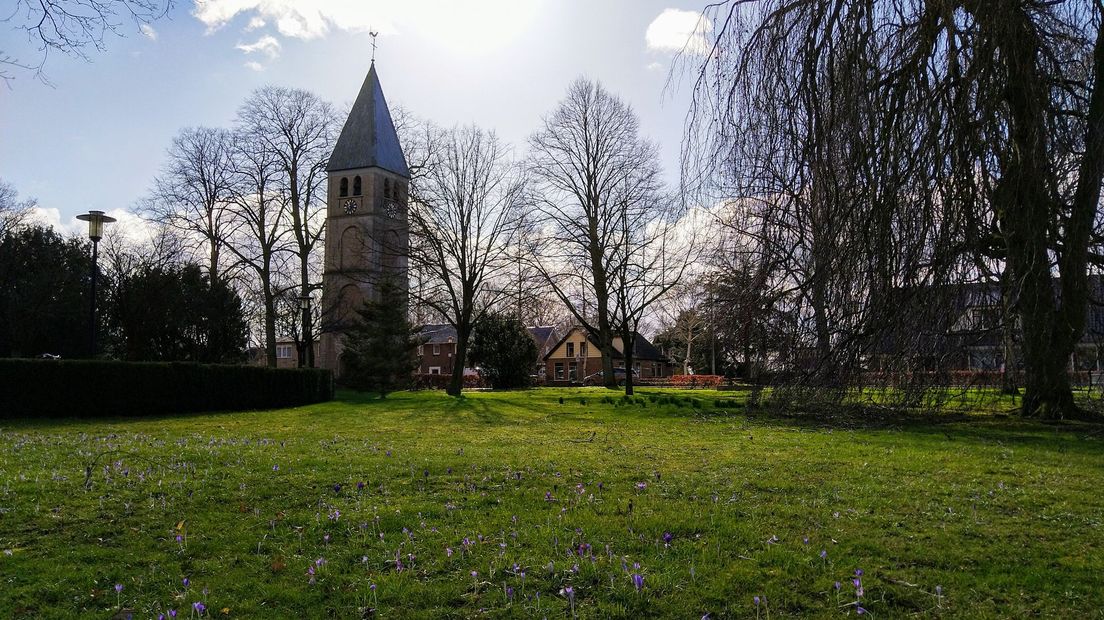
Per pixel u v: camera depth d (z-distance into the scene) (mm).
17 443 10367
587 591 4160
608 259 28906
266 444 10766
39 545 4961
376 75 51750
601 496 6629
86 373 18016
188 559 4746
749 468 8352
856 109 6844
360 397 27562
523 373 40688
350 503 6246
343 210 49156
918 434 12141
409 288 31500
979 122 6887
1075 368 11328
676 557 4746
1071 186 8461
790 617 3848
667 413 18438
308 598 4074
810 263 7207
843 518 5773
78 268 34875
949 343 8023
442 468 8008
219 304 36219
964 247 7125
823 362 7574
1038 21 8008
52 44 7008
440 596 4070
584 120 35094
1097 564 4617
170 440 11359
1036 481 7496
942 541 5117
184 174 33562
